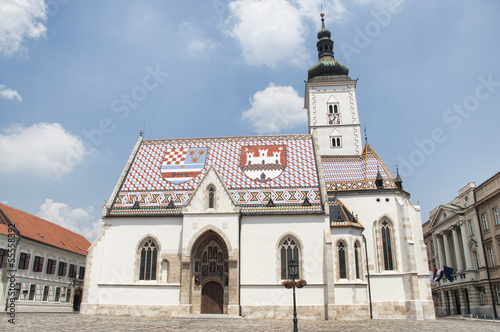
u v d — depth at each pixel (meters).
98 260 51.78
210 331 32.84
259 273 49.84
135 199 55.19
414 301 51.69
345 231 52.22
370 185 59.03
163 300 49.62
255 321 43.44
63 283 75.44
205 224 50.22
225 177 57.06
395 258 55.31
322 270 49.41
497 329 37.44
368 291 53.84
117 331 31.67
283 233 50.97
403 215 55.53
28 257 64.94
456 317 65.69
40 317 44.91
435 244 90.62
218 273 50.53
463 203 76.69
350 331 35.06
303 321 45.94
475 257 72.75
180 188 56.06
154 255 52.09
